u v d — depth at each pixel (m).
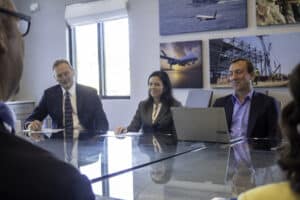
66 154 1.92
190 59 4.57
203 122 2.37
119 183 1.43
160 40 4.80
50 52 5.82
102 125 3.44
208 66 4.47
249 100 2.99
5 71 0.72
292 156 0.65
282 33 4.02
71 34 5.67
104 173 1.54
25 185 0.55
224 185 1.36
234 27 4.28
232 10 4.28
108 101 5.36
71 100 3.49
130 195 1.30
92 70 5.57
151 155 1.93
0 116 0.66
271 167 1.57
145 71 4.96
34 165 0.58
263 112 2.87
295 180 0.63
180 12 4.61
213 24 4.40
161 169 1.64
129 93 5.23
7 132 0.62
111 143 2.32
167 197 1.27
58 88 3.57
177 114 2.46
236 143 2.32
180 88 4.66
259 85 4.14
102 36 5.45
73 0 5.54
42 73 5.91
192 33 4.57
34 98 6.00
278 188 0.64
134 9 5.00
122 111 5.23
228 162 1.75
